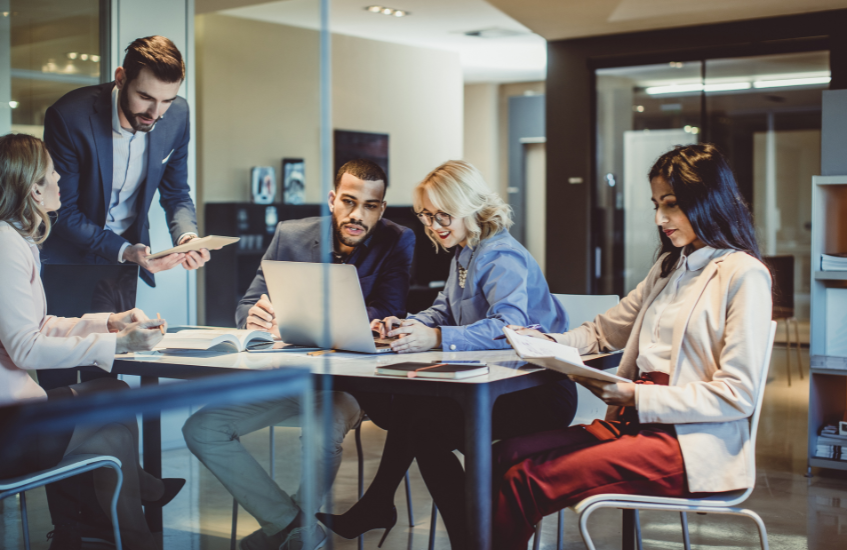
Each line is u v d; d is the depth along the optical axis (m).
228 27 4.50
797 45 6.14
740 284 1.78
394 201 8.39
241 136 4.73
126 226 2.67
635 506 1.70
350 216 2.90
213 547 1.57
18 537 1.42
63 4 2.43
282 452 1.55
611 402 1.82
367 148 8.04
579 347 2.25
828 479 3.53
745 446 1.73
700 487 1.71
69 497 1.42
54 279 2.38
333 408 2.30
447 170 2.40
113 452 1.44
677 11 6.04
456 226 2.43
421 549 2.64
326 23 1.61
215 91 4.59
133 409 1.22
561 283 7.21
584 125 7.02
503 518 1.76
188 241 2.82
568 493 1.74
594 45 6.92
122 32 2.62
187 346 2.04
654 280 2.12
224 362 1.78
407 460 2.25
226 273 2.95
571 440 1.89
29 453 1.31
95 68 2.55
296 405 1.51
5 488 1.33
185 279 2.83
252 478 1.51
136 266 2.58
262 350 2.12
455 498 2.00
